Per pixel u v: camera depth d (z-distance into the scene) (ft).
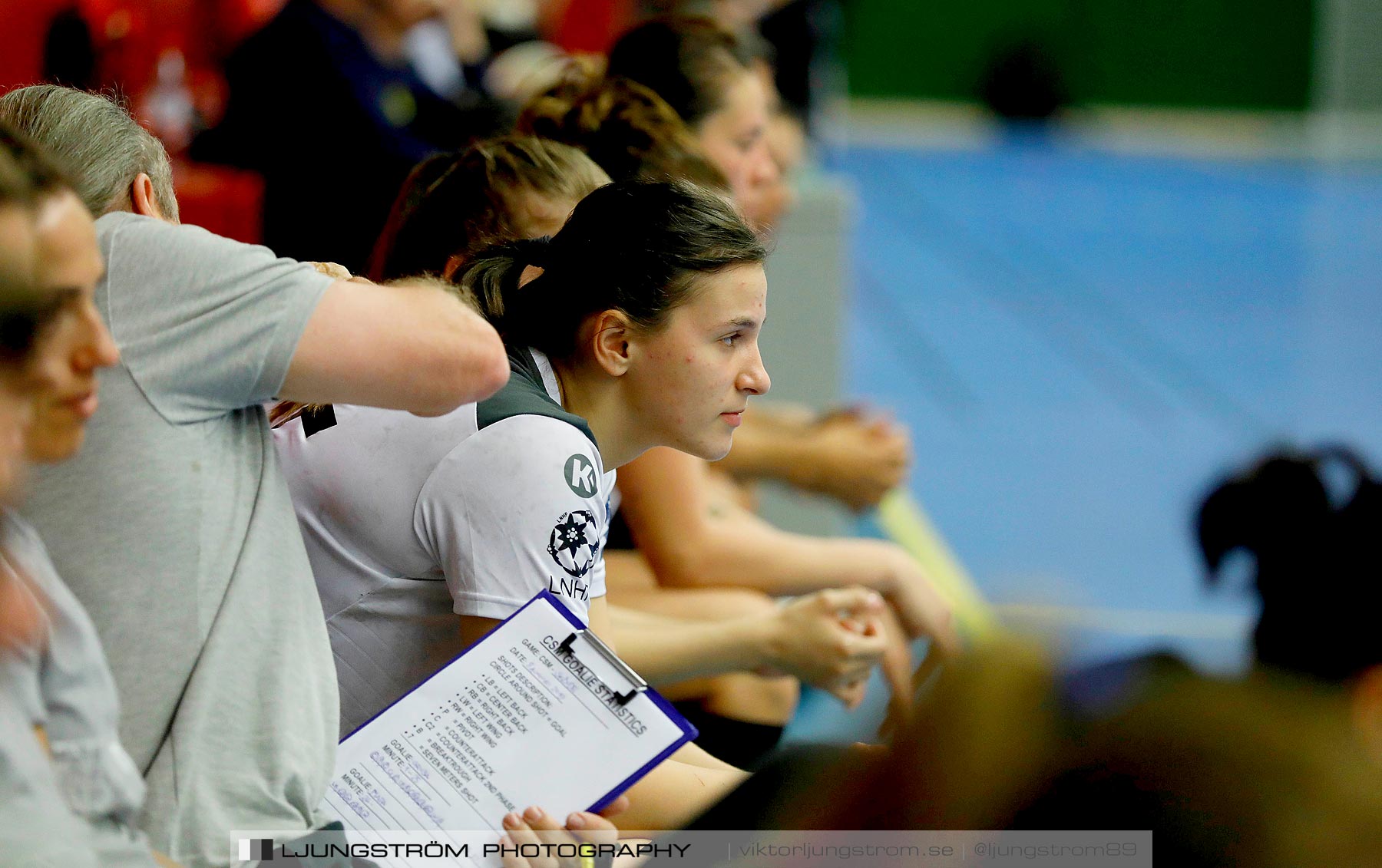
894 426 32.27
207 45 52.19
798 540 27.48
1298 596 11.81
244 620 14.38
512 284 18.94
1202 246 131.13
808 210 46.14
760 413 32.09
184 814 13.82
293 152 40.55
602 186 18.62
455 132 41.50
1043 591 9.46
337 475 17.51
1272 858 7.95
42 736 12.32
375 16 41.29
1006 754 8.54
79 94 15.93
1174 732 8.34
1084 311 107.55
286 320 13.99
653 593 26.66
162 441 13.99
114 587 13.87
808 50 63.00
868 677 22.72
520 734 15.57
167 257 14.15
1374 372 92.73
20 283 11.40
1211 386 88.74
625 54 31.12
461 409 17.24
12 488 12.00
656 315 17.58
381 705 18.03
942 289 113.50
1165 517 61.41
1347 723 8.49
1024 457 71.26
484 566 16.75
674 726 15.49
